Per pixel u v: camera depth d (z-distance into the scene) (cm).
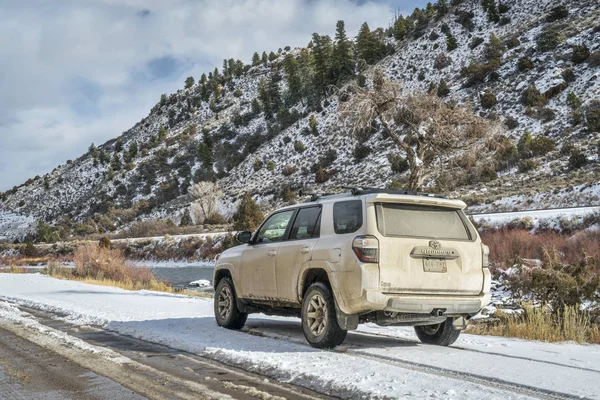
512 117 7138
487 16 11706
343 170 8619
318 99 12838
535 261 1673
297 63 14888
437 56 11231
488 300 671
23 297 1393
